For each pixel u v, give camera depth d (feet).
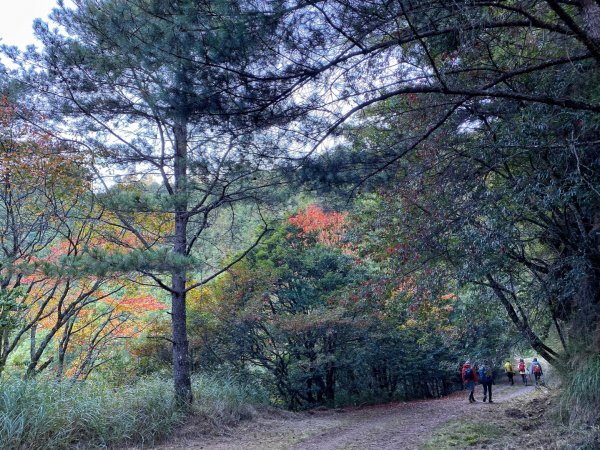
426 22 19.22
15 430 25.75
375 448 29.55
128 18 20.98
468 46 20.39
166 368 53.26
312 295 62.80
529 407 36.06
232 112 19.39
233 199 36.88
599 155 22.29
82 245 43.88
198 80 18.24
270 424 41.06
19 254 39.88
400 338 61.82
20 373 40.40
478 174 26.99
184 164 31.83
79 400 30.91
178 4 17.70
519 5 20.74
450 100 24.81
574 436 23.21
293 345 56.90
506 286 31.37
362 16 18.30
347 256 63.16
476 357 34.40
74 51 34.99
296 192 25.12
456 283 32.89
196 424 36.52
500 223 24.25
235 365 55.83
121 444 30.66
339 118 20.89
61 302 42.11
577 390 25.75
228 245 53.62
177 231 41.01
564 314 29.73
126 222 39.58
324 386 63.31
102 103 37.70
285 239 65.36
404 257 31.96
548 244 29.76
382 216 36.04
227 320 54.34
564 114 21.40
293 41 18.08
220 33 16.98
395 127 28.58
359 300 41.47
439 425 35.19
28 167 36.27
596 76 20.86
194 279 57.67
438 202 28.55
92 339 51.57
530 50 23.99
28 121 37.70
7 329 32.30
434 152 27.61
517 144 23.25
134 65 26.89
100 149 39.01
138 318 54.49
